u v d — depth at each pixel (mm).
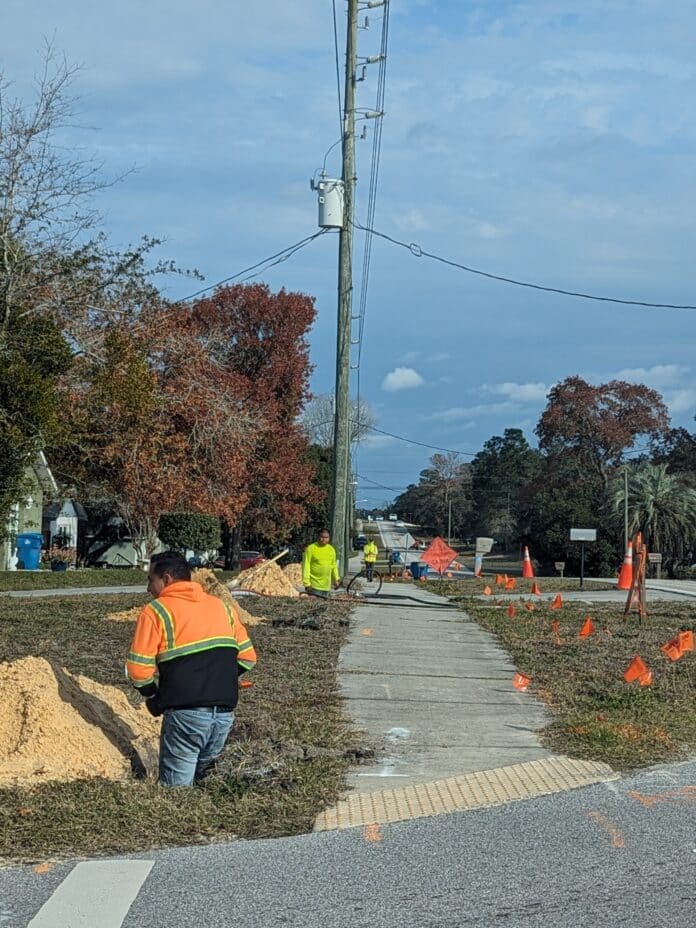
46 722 7430
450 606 23203
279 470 52969
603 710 10578
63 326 23047
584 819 6945
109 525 55375
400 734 9539
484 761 8617
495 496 125812
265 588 22375
